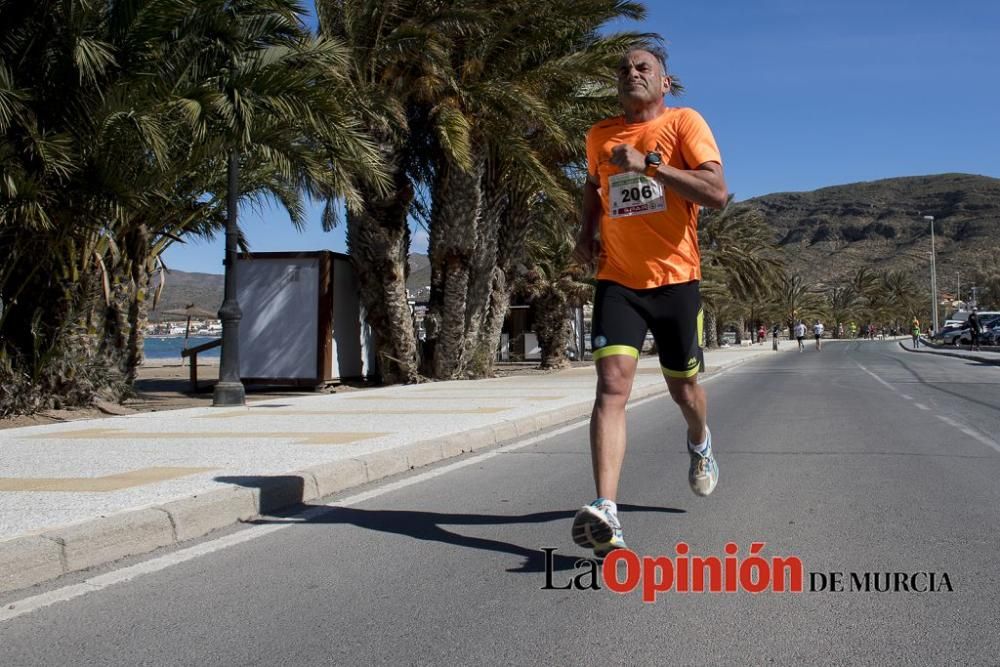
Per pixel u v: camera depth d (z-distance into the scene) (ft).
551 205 69.21
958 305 368.89
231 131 36.47
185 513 16.94
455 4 53.83
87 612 12.59
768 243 183.42
